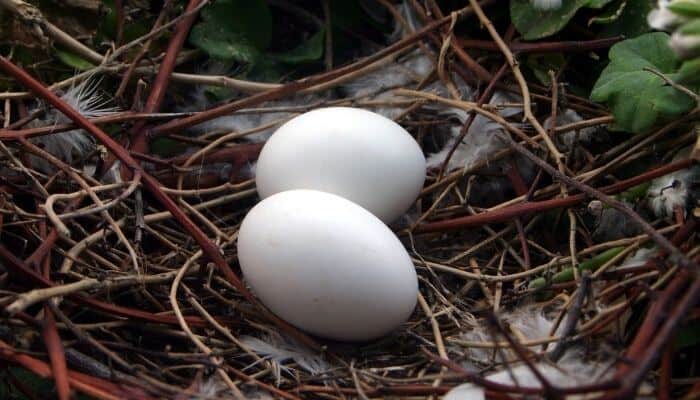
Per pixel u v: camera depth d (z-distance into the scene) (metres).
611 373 0.31
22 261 0.32
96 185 0.35
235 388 0.31
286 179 0.34
